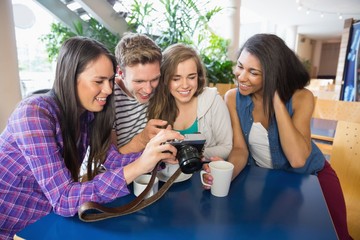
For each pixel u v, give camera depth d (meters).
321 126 2.06
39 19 3.07
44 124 0.64
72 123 0.74
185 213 0.67
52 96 0.73
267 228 0.61
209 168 0.77
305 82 1.11
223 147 1.12
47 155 0.63
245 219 0.65
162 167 0.84
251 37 1.08
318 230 0.60
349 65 3.79
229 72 3.25
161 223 0.63
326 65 13.38
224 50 3.59
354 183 1.20
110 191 0.63
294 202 0.73
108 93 0.74
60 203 0.61
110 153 0.89
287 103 1.09
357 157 1.19
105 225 0.62
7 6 2.05
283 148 1.05
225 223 0.63
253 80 1.05
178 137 0.68
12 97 2.15
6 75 2.10
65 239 0.56
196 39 3.10
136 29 2.96
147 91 0.98
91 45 0.69
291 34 8.59
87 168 0.89
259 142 1.16
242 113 1.17
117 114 1.10
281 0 5.28
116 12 2.99
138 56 0.91
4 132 0.72
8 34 2.08
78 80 0.69
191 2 2.76
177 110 1.17
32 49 3.09
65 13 3.07
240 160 1.04
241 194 0.78
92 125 0.88
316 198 0.75
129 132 1.14
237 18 4.21
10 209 0.74
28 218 0.76
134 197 0.75
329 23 7.80
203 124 1.17
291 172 0.96
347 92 3.79
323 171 1.13
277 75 1.01
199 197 0.76
